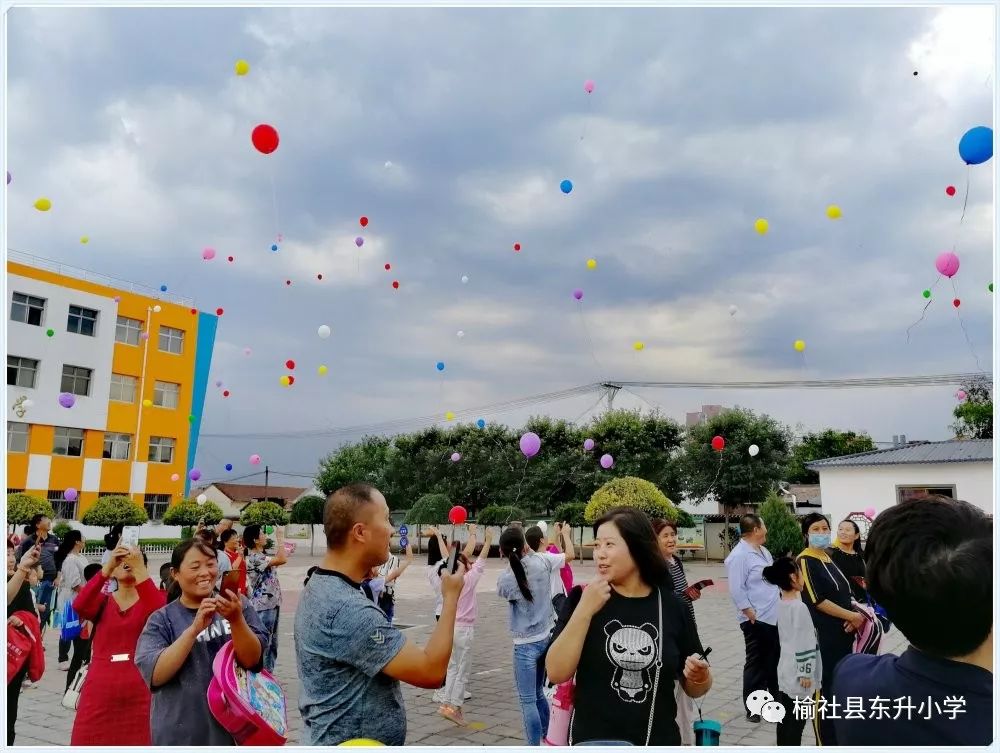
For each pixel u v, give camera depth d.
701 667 2.30
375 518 2.15
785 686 3.87
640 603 2.38
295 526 33.50
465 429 29.78
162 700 2.70
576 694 2.35
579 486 25.66
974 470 16.91
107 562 3.29
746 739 4.55
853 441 34.19
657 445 25.69
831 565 4.17
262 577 5.36
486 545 4.49
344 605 1.99
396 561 6.69
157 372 28.73
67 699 3.52
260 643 2.62
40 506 19.19
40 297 24.86
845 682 1.43
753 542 5.02
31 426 24.30
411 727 5.02
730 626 9.61
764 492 23.53
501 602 13.06
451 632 2.05
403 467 30.22
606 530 2.41
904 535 1.31
